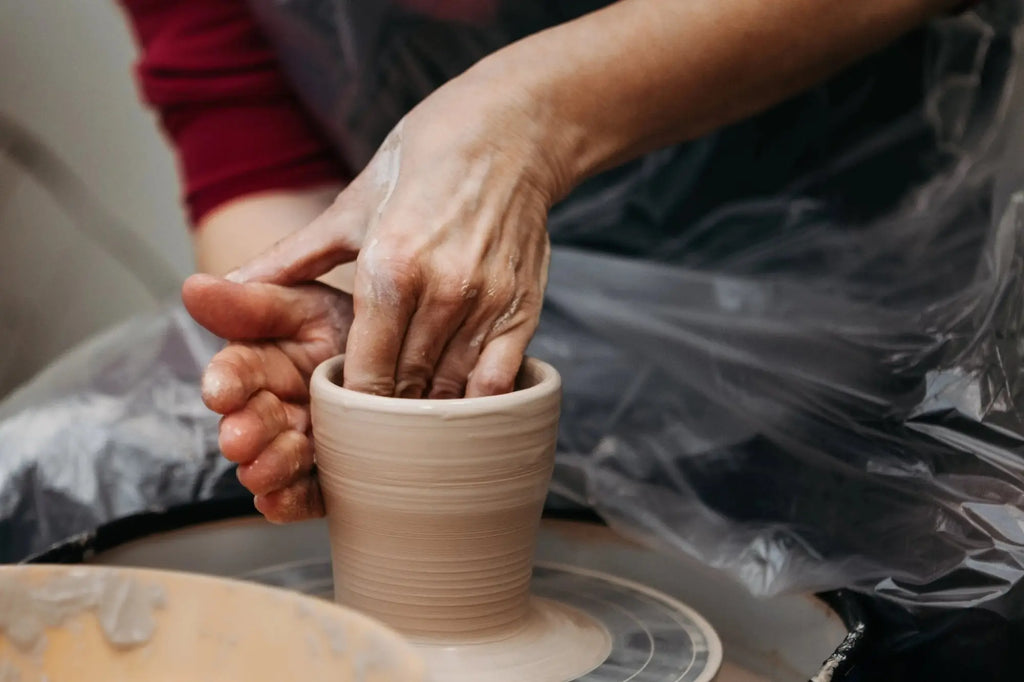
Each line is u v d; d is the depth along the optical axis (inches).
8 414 49.2
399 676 18.6
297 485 31.9
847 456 38.5
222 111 56.8
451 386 32.9
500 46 50.0
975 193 43.6
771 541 37.5
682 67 35.5
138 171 93.0
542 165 34.4
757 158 50.2
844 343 40.2
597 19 36.1
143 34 59.2
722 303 44.9
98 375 50.4
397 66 51.0
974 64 45.8
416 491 28.9
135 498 44.7
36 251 95.3
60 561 33.8
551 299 47.7
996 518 34.8
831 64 38.2
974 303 38.3
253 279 33.4
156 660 22.3
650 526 38.9
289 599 21.2
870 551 36.3
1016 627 34.0
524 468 29.6
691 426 43.2
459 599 30.3
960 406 37.0
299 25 51.2
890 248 45.2
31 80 91.8
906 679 35.7
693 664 30.8
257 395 31.9
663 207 52.0
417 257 30.5
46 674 22.5
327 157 58.2
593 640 32.4
